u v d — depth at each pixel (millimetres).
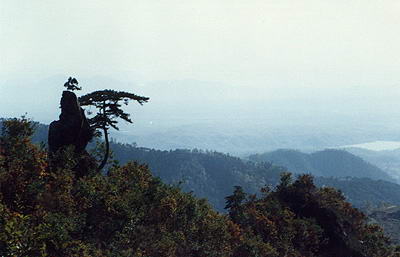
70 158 49031
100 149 60750
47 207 38594
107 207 43406
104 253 41594
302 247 93750
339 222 103625
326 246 98000
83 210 42750
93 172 53688
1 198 34156
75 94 56938
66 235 32031
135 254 44031
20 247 24328
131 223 45594
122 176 58719
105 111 58688
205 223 62156
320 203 106312
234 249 69500
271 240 86562
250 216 91000
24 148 42406
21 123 45844
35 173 40719
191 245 58219
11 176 38094
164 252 49562
